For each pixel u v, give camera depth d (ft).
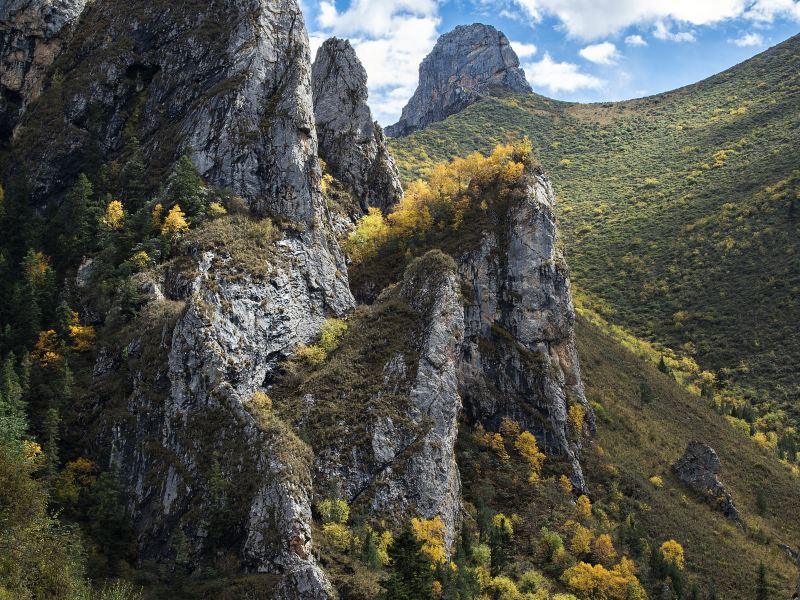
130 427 326.24
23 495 164.86
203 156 431.02
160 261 380.17
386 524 328.29
